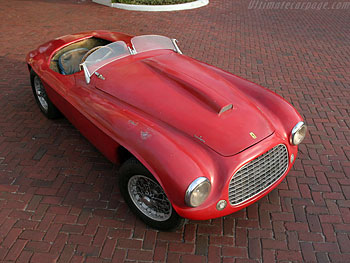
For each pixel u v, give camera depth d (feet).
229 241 10.37
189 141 9.59
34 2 41.45
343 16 37.55
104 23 33.55
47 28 31.48
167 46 14.80
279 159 10.39
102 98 11.74
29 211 11.37
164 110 10.60
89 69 12.56
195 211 8.93
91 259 9.80
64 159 13.87
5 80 20.65
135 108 11.00
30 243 10.25
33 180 12.72
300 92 19.83
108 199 11.92
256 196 10.11
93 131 11.64
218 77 12.73
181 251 10.05
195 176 8.37
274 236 10.52
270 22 34.88
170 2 39.73
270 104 11.47
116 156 11.21
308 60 24.90
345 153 14.33
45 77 13.98
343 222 10.98
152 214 10.57
